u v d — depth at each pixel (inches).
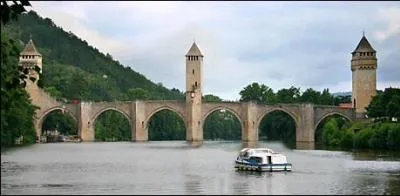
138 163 4350.4
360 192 2532.0
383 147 6072.8
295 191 2588.6
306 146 7445.9
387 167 3860.7
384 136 6048.2
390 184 2824.8
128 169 3779.5
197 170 3722.9
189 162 4478.3
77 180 3024.1
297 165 4101.9
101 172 3516.2
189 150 6525.6
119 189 2650.1
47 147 6771.7
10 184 2810.0
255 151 3870.6
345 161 4463.6
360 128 7096.5
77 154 5438.0
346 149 6451.8
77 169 3735.2
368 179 3078.2
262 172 3548.2
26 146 6796.3
